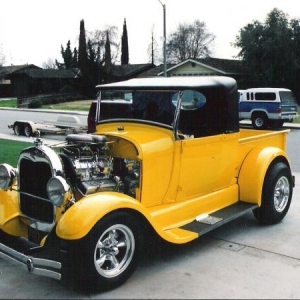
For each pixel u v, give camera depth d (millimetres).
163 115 4742
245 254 4781
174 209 4723
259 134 6457
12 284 4109
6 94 60250
